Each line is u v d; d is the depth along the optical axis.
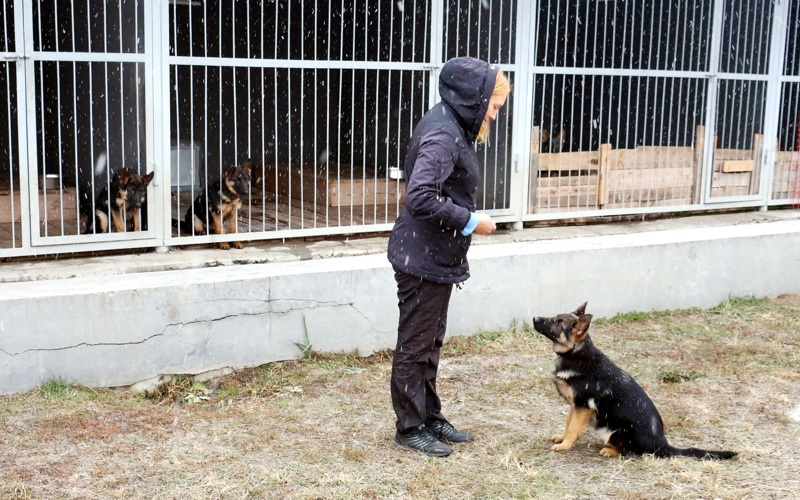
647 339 6.72
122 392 5.27
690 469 4.26
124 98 6.61
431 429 4.66
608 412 4.38
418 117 7.54
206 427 4.75
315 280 5.84
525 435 4.79
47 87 8.20
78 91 7.55
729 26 8.38
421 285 4.14
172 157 8.51
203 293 5.45
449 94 4.09
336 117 8.68
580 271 6.96
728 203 8.64
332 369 5.79
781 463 4.42
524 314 6.77
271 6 8.83
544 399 5.41
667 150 8.15
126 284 5.33
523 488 4.05
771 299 8.05
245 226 7.02
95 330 5.16
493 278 6.55
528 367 5.99
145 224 6.33
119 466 4.15
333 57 8.50
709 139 8.33
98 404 4.97
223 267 5.92
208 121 8.84
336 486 4.02
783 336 6.91
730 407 5.31
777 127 8.88
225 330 5.57
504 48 7.20
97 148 7.28
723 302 7.80
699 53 8.05
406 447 4.50
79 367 5.16
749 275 7.91
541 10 8.16
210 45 8.80
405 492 3.98
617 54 8.62
